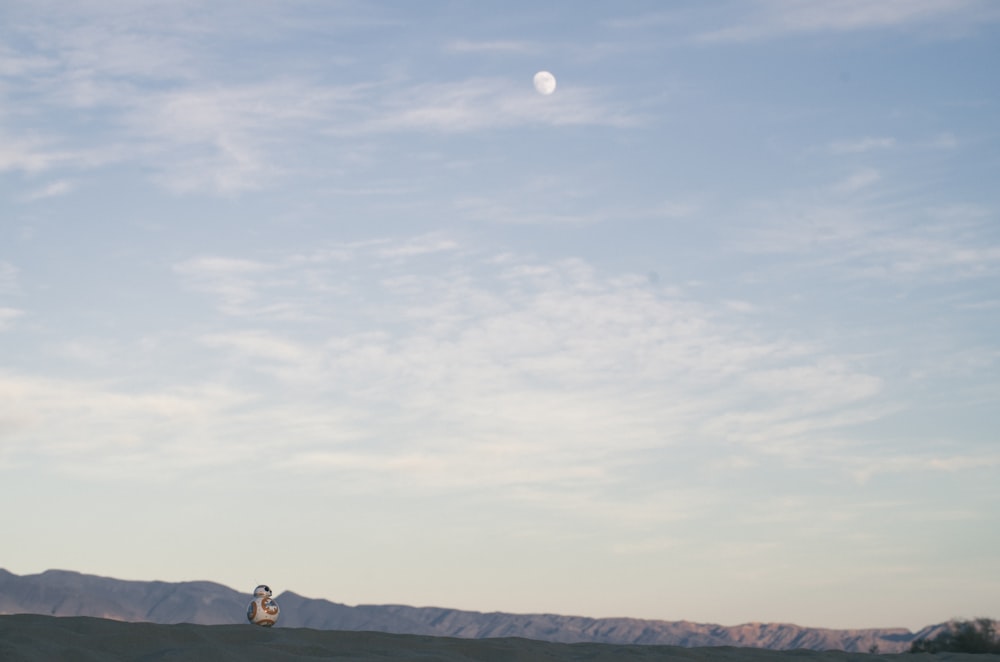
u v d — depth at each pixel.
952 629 42.50
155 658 13.05
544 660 16.95
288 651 14.76
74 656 12.45
